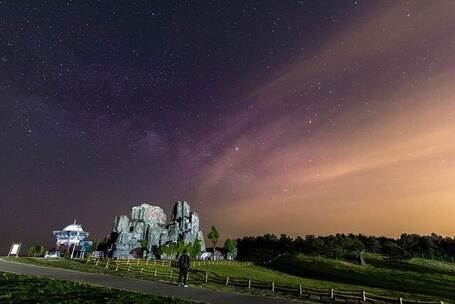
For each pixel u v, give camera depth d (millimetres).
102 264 45250
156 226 112938
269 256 124438
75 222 62906
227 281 30531
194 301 17812
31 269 32781
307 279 74688
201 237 125375
